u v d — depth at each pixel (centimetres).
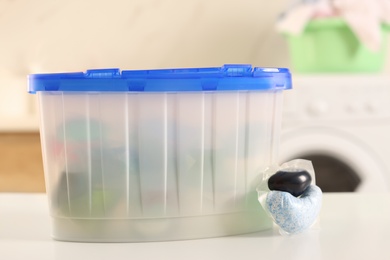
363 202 86
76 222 69
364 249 61
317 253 60
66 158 69
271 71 72
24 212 83
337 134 204
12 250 64
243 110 71
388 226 71
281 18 235
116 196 68
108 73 67
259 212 73
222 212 71
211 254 61
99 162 68
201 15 265
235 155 70
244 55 266
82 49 262
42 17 259
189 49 265
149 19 263
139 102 67
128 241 69
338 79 204
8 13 258
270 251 61
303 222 67
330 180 208
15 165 217
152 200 68
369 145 205
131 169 68
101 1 261
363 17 211
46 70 260
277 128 75
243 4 265
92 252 63
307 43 223
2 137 216
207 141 69
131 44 263
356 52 219
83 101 67
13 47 259
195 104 68
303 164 75
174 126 68
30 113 238
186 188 69
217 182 70
